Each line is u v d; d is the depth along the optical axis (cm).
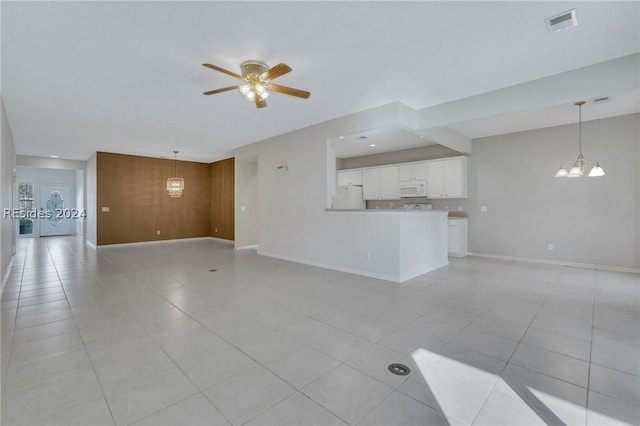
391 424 159
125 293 393
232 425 158
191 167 991
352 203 808
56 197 1176
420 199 767
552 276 481
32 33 262
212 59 310
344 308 334
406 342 253
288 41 279
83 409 169
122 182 854
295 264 580
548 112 496
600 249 536
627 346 245
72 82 363
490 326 285
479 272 511
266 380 199
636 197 504
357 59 313
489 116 402
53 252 735
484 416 165
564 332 271
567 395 183
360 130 480
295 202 604
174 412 167
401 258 450
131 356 229
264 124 555
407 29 261
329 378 201
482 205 670
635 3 227
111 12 234
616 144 519
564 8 234
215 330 277
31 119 508
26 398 178
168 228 942
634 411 168
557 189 579
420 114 472
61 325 287
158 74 343
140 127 566
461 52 300
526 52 300
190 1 222
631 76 305
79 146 738
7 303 352
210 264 582
